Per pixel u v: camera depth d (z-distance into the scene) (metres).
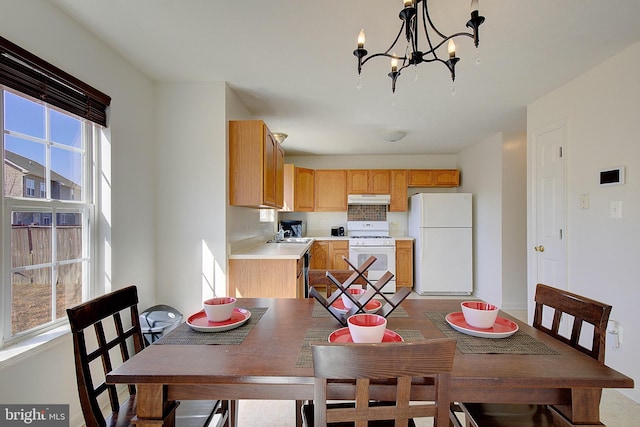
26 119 1.52
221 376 0.91
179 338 1.18
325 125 3.65
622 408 1.93
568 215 2.57
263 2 1.57
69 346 1.67
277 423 1.80
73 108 1.72
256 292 2.65
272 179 3.02
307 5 1.59
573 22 1.73
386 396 0.96
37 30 1.51
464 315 1.28
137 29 1.81
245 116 3.04
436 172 5.18
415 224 4.98
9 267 1.42
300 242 4.29
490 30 1.80
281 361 1.00
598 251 2.29
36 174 1.58
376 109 3.12
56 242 1.69
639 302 1.99
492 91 2.70
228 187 2.61
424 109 3.13
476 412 1.19
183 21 1.73
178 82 2.53
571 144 2.52
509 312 3.79
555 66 2.26
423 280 4.67
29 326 1.53
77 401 1.71
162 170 2.55
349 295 1.34
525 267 3.95
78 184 1.87
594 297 2.32
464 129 3.84
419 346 0.77
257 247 3.35
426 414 0.81
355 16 1.67
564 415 0.96
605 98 2.21
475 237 4.67
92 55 1.87
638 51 1.97
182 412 1.25
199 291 2.56
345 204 5.24
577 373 0.93
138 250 2.33
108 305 1.25
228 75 2.40
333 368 0.76
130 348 2.21
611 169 2.16
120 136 2.13
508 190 3.95
